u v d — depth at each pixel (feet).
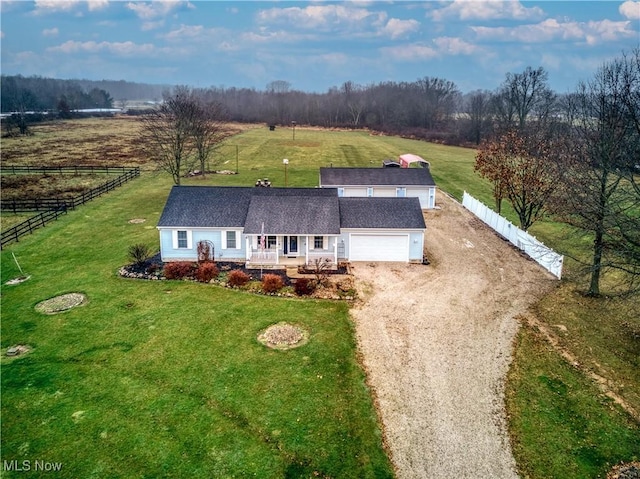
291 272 97.66
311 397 58.49
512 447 51.06
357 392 59.62
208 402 57.47
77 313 79.56
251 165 225.76
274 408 56.44
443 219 141.38
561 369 64.80
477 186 191.21
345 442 51.34
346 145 317.01
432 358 67.31
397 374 63.52
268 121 476.95
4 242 113.60
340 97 541.34
